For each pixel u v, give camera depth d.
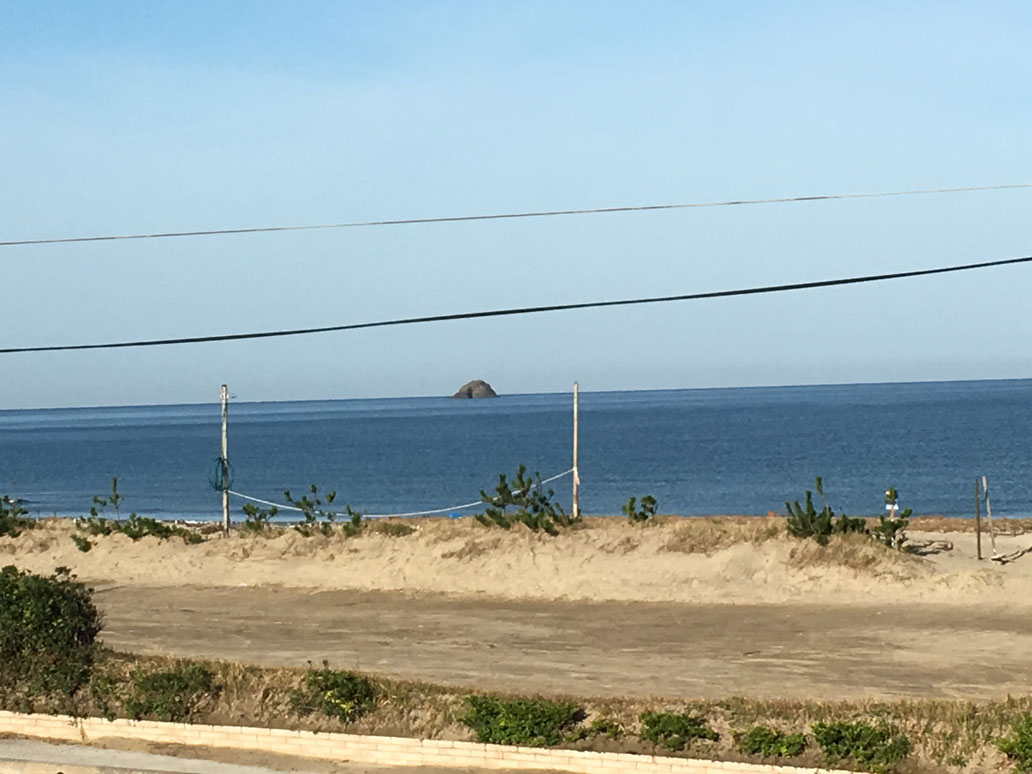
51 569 34.12
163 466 114.12
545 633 25.02
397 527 34.75
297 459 117.81
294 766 16.42
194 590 31.22
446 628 25.73
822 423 165.50
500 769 16.03
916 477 80.62
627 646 23.59
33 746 17.56
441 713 17.22
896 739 15.47
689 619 26.19
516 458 110.00
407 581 30.86
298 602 29.25
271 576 32.09
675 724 16.03
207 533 37.44
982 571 28.23
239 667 19.02
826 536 29.94
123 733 17.73
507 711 16.44
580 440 137.88
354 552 33.06
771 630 24.88
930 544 33.62
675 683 20.34
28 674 18.59
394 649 23.58
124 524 38.06
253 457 123.62
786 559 29.44
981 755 15.34
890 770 15.11
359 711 17.48
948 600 27.11
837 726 15.51
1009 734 15.45
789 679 20.58
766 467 91.69
